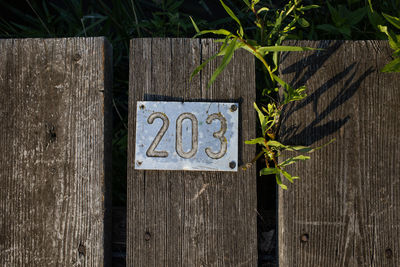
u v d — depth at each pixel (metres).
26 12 2.45
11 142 1.44
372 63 1.42
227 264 1.39
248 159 1.40
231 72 1.44
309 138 1.40
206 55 1.45
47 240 1.41
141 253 1.40
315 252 1.37
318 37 2.02
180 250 1.40
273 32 1.53
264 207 1.71
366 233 1.37
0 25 2.32
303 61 1.43
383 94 1.41
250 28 2.13
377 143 1.39
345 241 1.37
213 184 1.41
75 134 1.43
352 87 1.42
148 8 2.45
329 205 1.38
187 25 2.12
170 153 1.38
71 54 1.45
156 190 1.41
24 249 1.41
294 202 1.39
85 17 2.29
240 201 1.40
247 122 1.42
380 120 1.40
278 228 1.43
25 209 1.42
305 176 1.39
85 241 1.40
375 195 1.38
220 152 1.38
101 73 1.43
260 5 2.20
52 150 1.43
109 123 1.50
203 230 1.40
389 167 1.39
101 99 1.43
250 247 1.39
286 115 1.41
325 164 1.39
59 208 1.41
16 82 1.45
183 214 1.40
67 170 1.42
